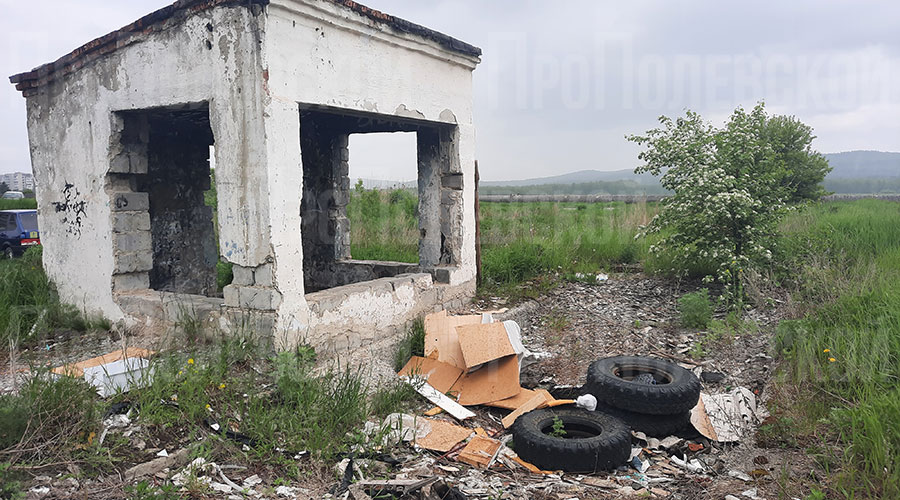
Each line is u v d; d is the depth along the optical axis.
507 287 8.86
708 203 7.93
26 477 3.23
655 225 9.01
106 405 4.06
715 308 7.82
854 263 8.66
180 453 3.66
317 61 5.45
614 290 9.34
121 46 5.96
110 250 6.48
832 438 4.35
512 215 12.28
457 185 7.79
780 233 8.92
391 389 5.22
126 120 6.36
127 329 6.37
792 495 3.63
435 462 4.08
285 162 5.16
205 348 5.35
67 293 7.11
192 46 5.39
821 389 4.98
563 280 9.82
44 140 7.07
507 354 5.51
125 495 3.18
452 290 7.62
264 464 3.74
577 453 4.08
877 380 4.82
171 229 8.00
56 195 7.05
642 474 4.08
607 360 5.48
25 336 6.23
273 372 4.72
